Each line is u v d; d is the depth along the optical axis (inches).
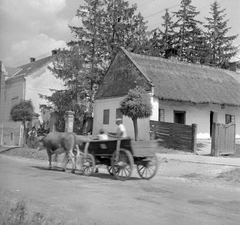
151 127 955.3
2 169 545.3
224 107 1206.3
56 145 562.6
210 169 548.4
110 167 531.5
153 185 421.7
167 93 1021.8
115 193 352.8
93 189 371.9
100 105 1232.2
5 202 272.2
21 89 1414.9
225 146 801.6
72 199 315.0
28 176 466.0
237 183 455.8
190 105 1131.9
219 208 308.8
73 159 538.9
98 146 491.2
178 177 509.4
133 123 981.2
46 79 1464.1
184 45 2049.7
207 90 1152.8
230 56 2062.0
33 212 247.6
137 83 1059.3
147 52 1557.6
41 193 339.0
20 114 1080.8
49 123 1347.2
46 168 592.1
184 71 1221.1
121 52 1195.3
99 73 1384.1
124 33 1493.6
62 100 1290.6
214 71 1353.3
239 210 304.8
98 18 1405.0
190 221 259.1
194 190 401.7
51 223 225.1
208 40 2111.2
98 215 263.1
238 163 610.2
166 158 671.8
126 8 1482.5
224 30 2098.9
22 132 1234.0
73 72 1261.1
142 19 1509.6
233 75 1418.6
